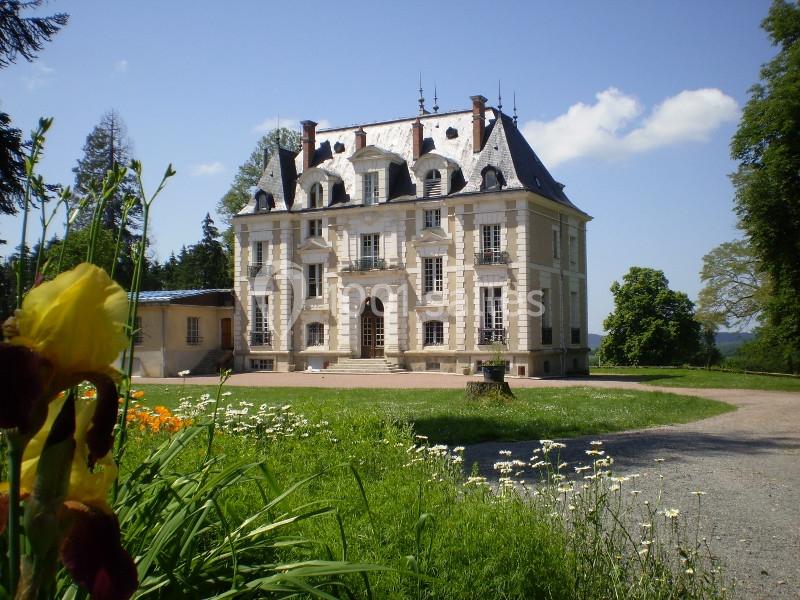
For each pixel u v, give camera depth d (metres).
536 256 33.41
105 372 1.08
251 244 39.53
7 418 0.94
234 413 8.67
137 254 2.44
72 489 1.15
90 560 1.09
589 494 5.33
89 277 1.04
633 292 54.38
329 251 37.59
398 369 34.91
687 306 53.31
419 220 35.16
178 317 36.56
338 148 39.84
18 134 12.36
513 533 4.11
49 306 1.02
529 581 3.67
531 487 7.48
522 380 30.36
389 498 5.12
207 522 3.15
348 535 3.99
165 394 19.77
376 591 3.36
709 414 16.52
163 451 2.75
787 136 27.25
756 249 29.42
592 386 25.52
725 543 5.80
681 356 52.94
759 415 16.41
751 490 7.96
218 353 39.56
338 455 7.19
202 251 59.41
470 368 33.38
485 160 34.22
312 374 35.38
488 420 13.66
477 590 3.51
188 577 2.24
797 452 10.80
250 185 50.84
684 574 4.06
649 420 14.86
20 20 12.45
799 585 4.79
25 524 1.02
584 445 11.29
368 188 37.00
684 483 8.30
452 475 6.67
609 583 3.87
